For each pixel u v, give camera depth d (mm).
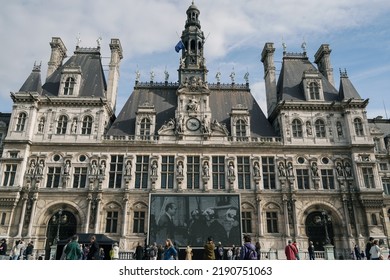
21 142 51312
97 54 64375
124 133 55219
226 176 51562
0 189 48500
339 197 50969
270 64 64875
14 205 48219
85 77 59938
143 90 62656
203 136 53656
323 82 61250
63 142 52344
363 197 49906
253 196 50500
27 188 49281
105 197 49719
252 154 53031
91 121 54219
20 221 47562
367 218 49062
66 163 51312
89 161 51594
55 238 45625
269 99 63375
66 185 49969
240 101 61844
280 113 56094
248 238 20078
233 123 55531
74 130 53500
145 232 48219
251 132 56688
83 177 51031
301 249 47594
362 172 51781
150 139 53312
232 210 47312
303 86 58906
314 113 56219
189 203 47531
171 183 50938
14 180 49438
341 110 56531
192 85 56750
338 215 49969
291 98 58312
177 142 53094
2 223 47312
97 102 54906
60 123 54219
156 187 50438
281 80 63406
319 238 49750
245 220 49469
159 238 45562
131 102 60500
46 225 48594
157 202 47438
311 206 50500
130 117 57844
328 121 55750
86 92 57281
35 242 47000
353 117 55156
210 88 63438
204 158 52281
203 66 62031
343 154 53594
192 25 67625
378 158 60344
